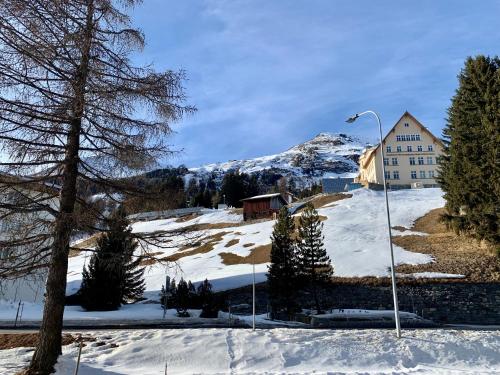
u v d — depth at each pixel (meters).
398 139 80.69
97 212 11.69
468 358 13.25
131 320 23.97
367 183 79.44
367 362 12.70
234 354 12.68
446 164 45.69
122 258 12.05
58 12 10.70
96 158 11.41
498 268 32.81
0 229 10.38
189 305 30.08
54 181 11.40
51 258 11.05
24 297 31.11
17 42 10.13
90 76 10.94
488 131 36.41
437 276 32.53
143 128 11.66
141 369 11.62
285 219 32.50
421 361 12.99
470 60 41.19
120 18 11.95
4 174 10.40
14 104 10.23
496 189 34.69
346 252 41.09
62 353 12.12
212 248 53.84
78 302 33.97
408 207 56.81
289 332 14.60
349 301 32.19
